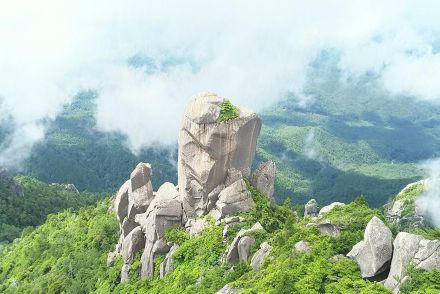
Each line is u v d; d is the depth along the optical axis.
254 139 87.94
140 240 89.31
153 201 91.94
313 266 56.84
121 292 81.94
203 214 83.88
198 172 84.69
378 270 54.06
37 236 141.25
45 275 108.81
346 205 72.06
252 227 75.12
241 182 82.38
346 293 51.72
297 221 82.75
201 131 84.50
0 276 129.62
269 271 60.72
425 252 51.91
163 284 75.62
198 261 75.00
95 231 113.25
